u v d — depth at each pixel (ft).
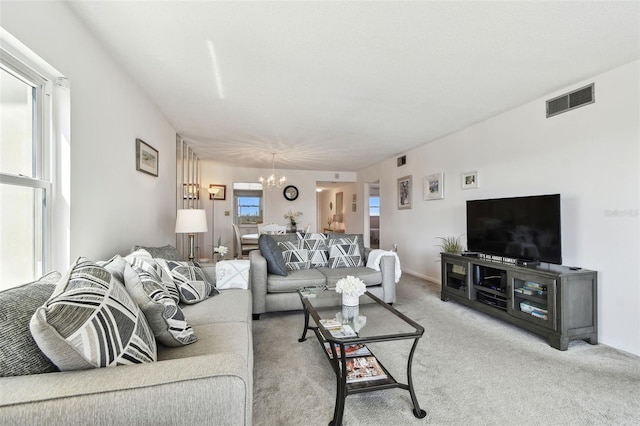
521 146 10.28
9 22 4.10
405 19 5.77
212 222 22.39
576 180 8.53
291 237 12.13
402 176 18.07
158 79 8.41
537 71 7.88
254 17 5.74
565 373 6.32
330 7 5.45
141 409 2.46
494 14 5.61
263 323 9.33
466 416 4.96
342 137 14.52
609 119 7.77
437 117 11.57
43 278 3.80
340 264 11.89
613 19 5.76
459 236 13.26
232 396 2.67
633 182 7.29
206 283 7.30
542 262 8.87
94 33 6.26
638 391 5.67
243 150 17.51
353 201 26.61
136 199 8.71
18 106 4.72
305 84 8.75
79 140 5.77
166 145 11.96
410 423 4.80
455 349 7.45
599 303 7.89
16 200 4.64
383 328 5.69
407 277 16.03
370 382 5.18
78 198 5.73
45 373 2.65
